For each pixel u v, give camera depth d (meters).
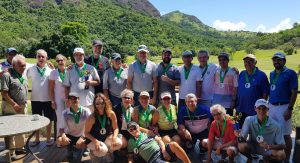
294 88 5.23
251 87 5.69
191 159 5.64
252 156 5.13
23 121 5.01
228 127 5.21
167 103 5.59
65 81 5.86
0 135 4.29
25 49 51.31
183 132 5.63
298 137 5.34
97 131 5.25
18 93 5.58
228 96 6.09
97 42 6.22
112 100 6.18
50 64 6.43
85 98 5.86
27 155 5.38
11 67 5.78
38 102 6.15
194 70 6.26
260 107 4.86
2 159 5.48
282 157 4.88
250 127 5.09
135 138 5.12
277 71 5.42
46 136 6.75
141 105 5.55
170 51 6.25
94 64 6.24
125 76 6.19
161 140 5.21
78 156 5.43
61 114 5.86
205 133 5.75
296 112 8.43
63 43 50.09
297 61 47.44
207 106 5.95
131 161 5.16
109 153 5.28
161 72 6.29
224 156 5.26
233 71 6.07
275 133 4.95
